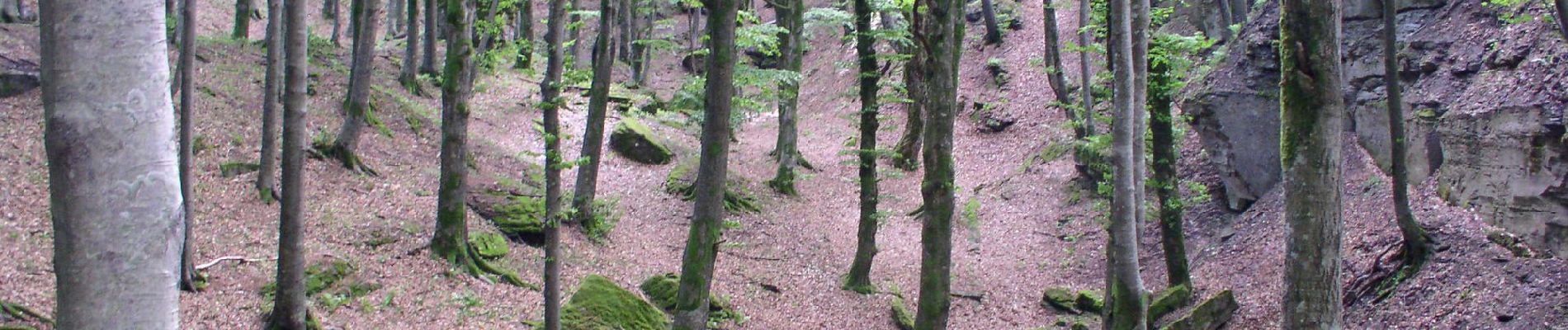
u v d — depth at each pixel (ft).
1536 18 54.54
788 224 73.26
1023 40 113.91
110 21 13.55
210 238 47.91
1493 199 51.52
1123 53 44.62
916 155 88.02
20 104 57.72
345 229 53.11
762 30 61.67
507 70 107.45
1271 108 69.15
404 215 57.52
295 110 37.47
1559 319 43.14
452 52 51.70
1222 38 89.35
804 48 87.20
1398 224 52.95
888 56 57.72
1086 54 64.08
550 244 39.14
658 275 57.93
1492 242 50.34
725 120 35.91
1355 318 51.62
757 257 65.77
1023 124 96.27
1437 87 59.31
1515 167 50.08
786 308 58.85
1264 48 70.23
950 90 41.29
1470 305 47.14
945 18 40.60
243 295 43.29
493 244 56.29
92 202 13.56
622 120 86.02
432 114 83.51
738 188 76.43
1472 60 57.57
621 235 65.46
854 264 63.41
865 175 62.44
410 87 89.35
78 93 13.46
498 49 76.43
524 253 57.88
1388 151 62.64
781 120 82.84
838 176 88.63
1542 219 48.01
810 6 141.28
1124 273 45.73
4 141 52.34
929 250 41.93
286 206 38.17
